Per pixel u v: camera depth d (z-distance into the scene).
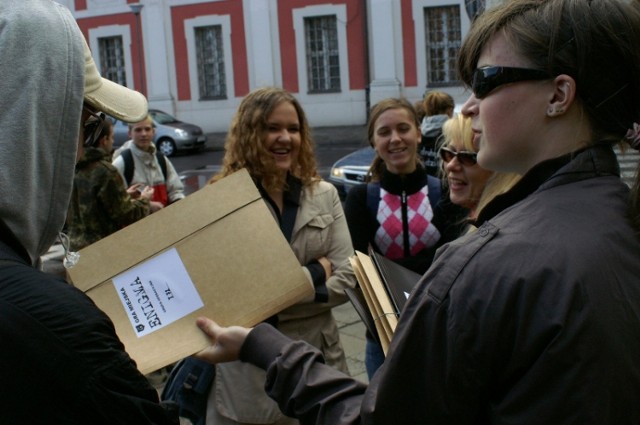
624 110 1.01
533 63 1.00
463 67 1.12
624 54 0.97
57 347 0.94
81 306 0.99
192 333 1.49
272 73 21.27
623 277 0.92
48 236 1.13
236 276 1.56
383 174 2.85
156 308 1.52
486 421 0.98
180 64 22.00
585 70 0.97
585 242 0.93
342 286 2.27
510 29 1.02
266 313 1.56
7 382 0.93
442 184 2.77
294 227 2.29
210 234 1.58
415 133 2.82
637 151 1.03
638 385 0.90
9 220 1.04
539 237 0.94
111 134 4.05
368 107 20.59
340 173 7.96
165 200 5.21
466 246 0.99
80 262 1.55
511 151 1.04
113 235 1.58
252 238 1.60
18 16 1.07
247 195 1.63
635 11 0.98
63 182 1.12
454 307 0.95
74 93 1.10
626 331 0.90
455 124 2.23
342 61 20.69
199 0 21.50
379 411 1.02
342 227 2.39
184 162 16.75
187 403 2.16
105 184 3.88
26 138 1.04
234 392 2.09
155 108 22.27
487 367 0.94
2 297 0.95
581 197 0.98
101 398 0.96
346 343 4.30
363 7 20.28
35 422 0.94
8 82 1.04
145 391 1.03
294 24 20.91
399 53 20.17
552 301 0.90
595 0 0.98
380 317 1.39
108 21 22.45
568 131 1.02
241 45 21.41
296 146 2.33
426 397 0.98
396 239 2.78
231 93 21.70
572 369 0.88
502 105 1.03
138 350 1.47
